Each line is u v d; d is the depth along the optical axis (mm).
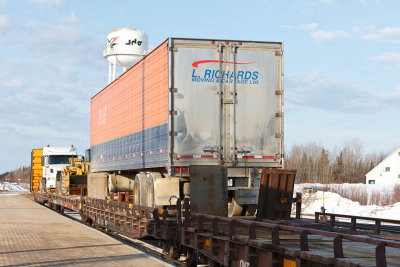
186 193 14383
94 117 24453
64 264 11070
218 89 14055
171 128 13766
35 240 15844
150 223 13625
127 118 18438
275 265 7512
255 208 14242
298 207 13352
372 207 33156
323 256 6281
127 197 18766
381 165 94625
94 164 24328
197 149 13883
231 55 14203
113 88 20672
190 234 11242
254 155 14234
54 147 39156
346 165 102188
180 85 13859
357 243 9352
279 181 13383
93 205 21922
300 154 105375
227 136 14078
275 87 14492
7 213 29672
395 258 7543
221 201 12422
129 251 13242
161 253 15180
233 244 8922
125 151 18672
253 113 14297
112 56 51812
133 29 51938
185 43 13914
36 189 48125
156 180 14344
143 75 16391
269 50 14484
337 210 33969
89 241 15586
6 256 12281
